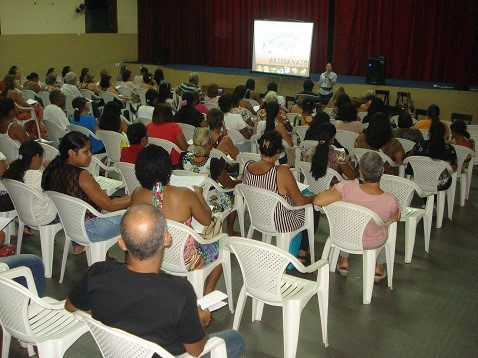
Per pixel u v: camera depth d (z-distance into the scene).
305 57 11.37
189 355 2.08
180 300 1.97
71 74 8.81
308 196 3.92
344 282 4.05
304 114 6.61
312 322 3.51
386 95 10.24
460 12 10.54
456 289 4.01
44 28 12.41
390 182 4.30
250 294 3.09
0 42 11.70
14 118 6.01
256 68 12.10
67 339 2.58
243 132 6.46
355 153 5.13
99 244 3.67
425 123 6.52
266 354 3.18
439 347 3.30
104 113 5.80
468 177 5.87
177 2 13.71
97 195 3.64
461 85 9.96
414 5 10.89
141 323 1.97
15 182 3.81
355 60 11.84
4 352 2.95
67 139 3.64
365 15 11.47
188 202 3.12
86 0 13.12
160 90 7.52
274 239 4.81
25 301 2.47
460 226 5.20
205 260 3.32
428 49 10.99
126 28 14.08
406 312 3.67
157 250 2.00
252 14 12.76
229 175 4.59
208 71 12.72
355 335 3.39
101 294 2.00
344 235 3.66
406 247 4.39
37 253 4.44
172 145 5.35
